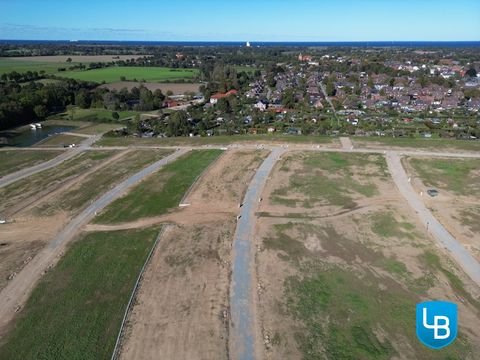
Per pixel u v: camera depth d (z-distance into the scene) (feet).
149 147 271.49
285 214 162.61
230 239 143.02
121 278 121.49
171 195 185.47
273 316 103.76
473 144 257.34
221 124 359.05
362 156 236.63
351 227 151.02
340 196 179.73
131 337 97.55
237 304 108.47
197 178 206.08
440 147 252.62
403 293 112.57
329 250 135.23
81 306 109.40
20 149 276.62
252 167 220.43
